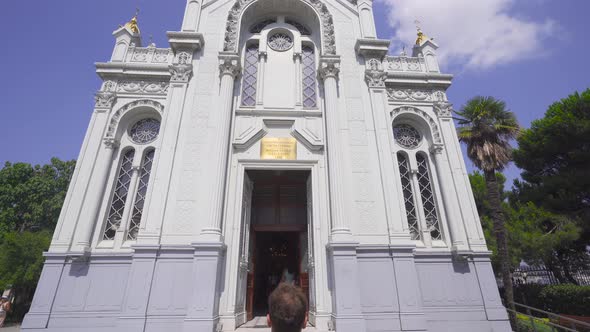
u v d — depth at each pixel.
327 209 9.73
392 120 11.42
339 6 13.03
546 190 18.58
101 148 10.13
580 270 17.38
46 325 7.99
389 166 10.16
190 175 9.62
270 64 12.27
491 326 8.89
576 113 17.69
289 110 11.12
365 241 9.20
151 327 7.85
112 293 8.50
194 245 8.30
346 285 8.27
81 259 8.69
